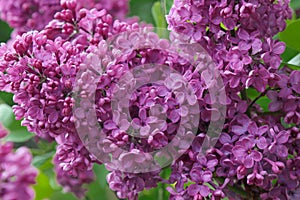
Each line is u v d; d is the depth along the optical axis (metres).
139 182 0.65
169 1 0.73
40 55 0.63
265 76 0.63
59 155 0.65
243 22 0.63
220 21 0.63
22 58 0.63
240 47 0.63
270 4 0.65
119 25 0.66
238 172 0.62
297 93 0.64
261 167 0.63
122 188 0.66
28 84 0.62
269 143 0.63
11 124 0.76
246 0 0.63
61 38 0.66
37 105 0.63
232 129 0.64
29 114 0.63
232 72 0.63
